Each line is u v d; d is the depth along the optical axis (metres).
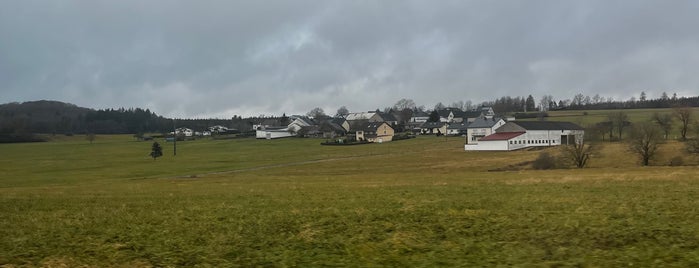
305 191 35.41
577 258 13.45
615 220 18.39
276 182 51.06
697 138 82.50
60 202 31.39
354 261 14.20
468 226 18.39
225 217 22.70
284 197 31.12
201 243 17.27
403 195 30.17
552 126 141.62
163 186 48.56
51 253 16.36
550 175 48.62
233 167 106.31
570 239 15.59
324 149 148.50
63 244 17.64
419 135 189.88
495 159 102.19
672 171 49.06
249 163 115.44
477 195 29.11
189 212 24.83
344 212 22.95
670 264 12.54
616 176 41.62
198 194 35.19
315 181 51.25
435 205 24.45
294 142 174.75
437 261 13.77
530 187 33.25
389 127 186.62
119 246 16.94
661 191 27.89
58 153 150.88
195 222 21.56
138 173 95.56
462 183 39.28
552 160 79.56
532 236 16.25
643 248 14.15
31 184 73.44
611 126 126.06
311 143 168.62
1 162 125.00
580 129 143.25
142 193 37.78
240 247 16.42
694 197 24.61
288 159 123.75
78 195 37.06
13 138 194.88
